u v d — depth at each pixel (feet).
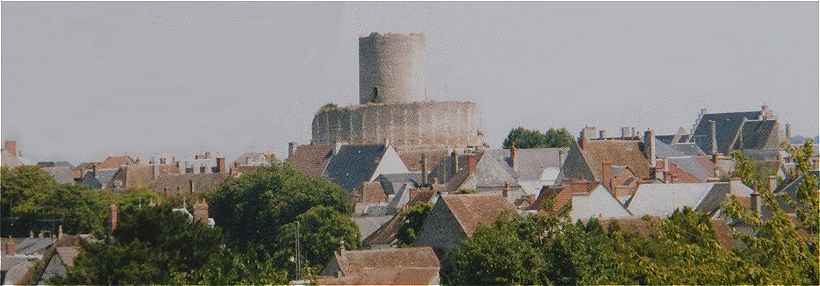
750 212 454.40
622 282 542.98
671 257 511.40
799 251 443.32
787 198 455.63
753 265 449.89
